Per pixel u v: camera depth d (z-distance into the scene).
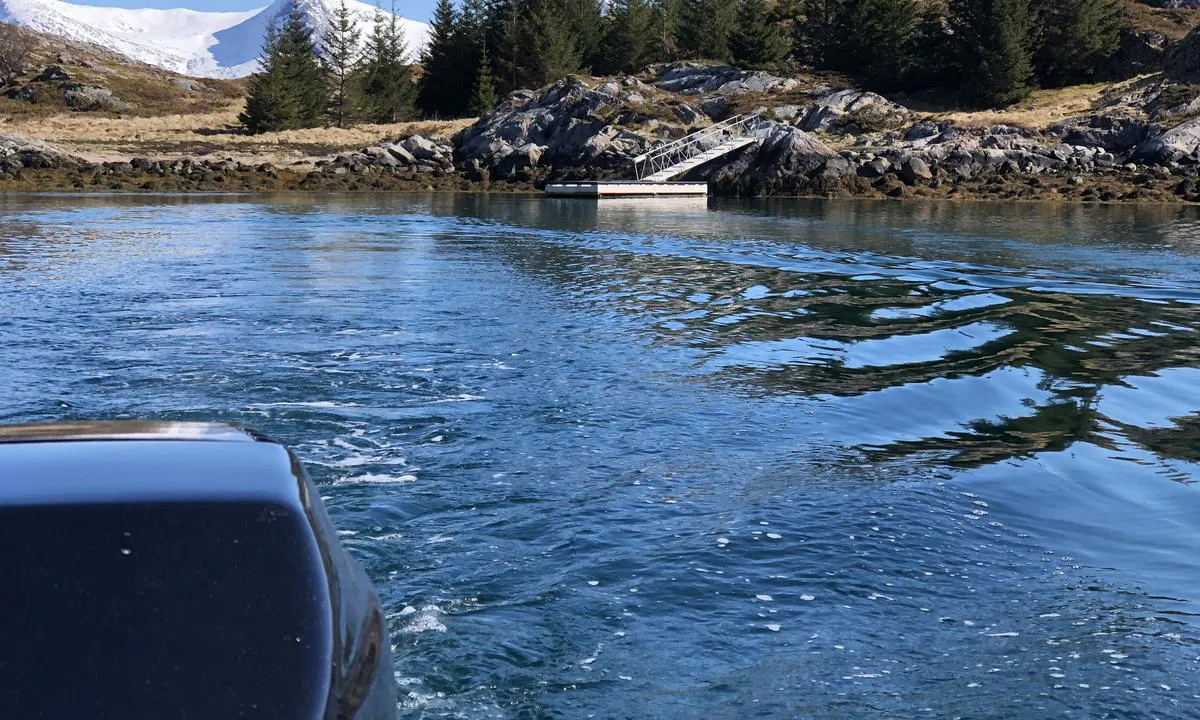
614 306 13.38
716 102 74.31
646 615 4.25
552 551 4.98
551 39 93.56
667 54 101.69
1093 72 79.88
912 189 52.81
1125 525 5.48
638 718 3.42
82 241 22.53
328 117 101.38
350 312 12.48
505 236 25.81
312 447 6.75
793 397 8.38
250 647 1.75
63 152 63.97
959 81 79.81
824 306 13.79
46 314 12.03
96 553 1.77
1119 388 8.91
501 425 7.34
